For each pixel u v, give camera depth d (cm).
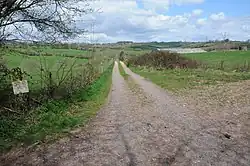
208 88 1841
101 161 548
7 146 643
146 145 639
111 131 764
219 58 5769
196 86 2002
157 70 4609
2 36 909
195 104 1211
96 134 736
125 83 2527
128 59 7988
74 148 628
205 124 836
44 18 973
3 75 889
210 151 595
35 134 722
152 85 2222
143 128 793
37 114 903
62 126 809
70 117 905
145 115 988
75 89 1351
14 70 885
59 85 1162
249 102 1216
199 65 4550
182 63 4622
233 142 657
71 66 1288
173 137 699
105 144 650
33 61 1131
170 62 4750
